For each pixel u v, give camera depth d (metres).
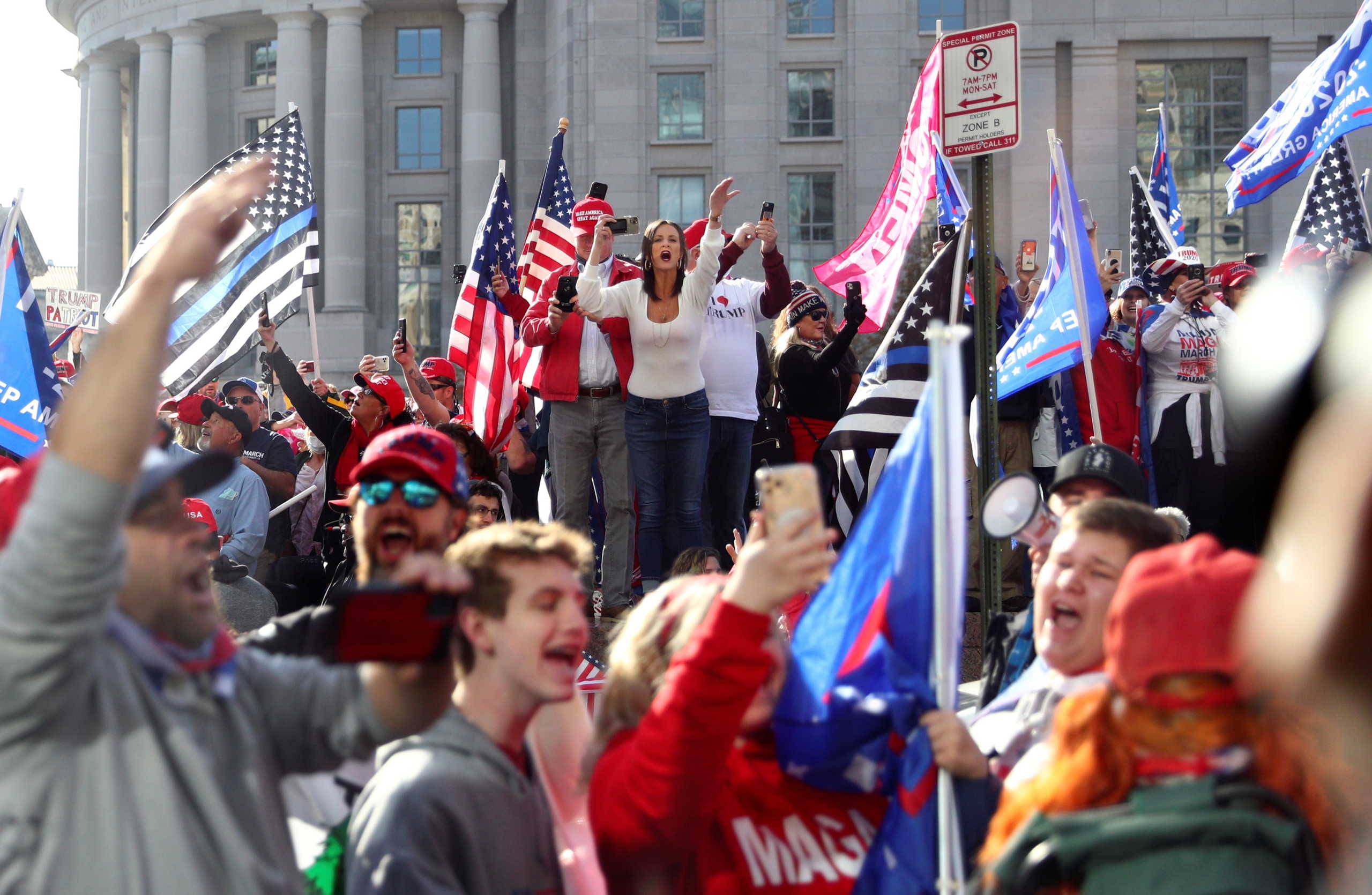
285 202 9.22
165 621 2.15
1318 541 1.25
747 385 8.02
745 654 2.43
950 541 2.56
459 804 2.58
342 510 7.69
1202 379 8.26
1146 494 3.71
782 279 7.92
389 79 49.12
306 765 2.39
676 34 44.09
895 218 9.03
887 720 2.68
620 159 43.69
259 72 51.47
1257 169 9.55
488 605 2.68
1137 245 10.34
